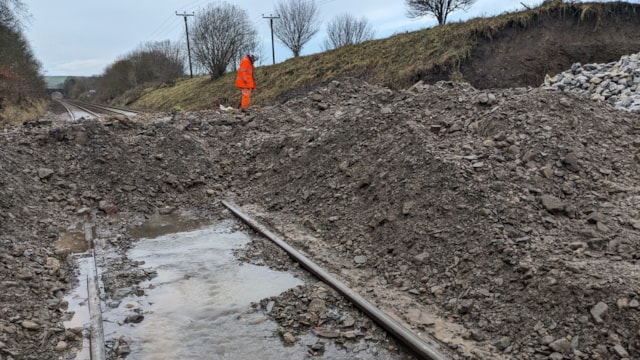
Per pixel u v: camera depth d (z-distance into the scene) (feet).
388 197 19.29
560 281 12.83
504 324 12.66
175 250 19.69
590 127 22.06
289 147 28.50
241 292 15.88
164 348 12.67
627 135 22.30
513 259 14.26
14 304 14.11
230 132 34.32
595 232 15.28
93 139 29.01
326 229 20.26
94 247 19.92
